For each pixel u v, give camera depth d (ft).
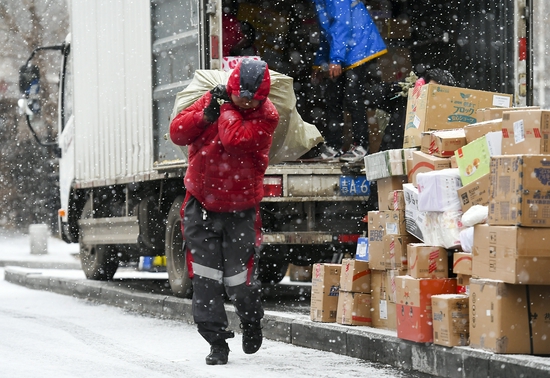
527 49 37.55
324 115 43.39
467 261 22.97
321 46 41.86
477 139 23.41
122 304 42.16
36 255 99.25
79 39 50.65
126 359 26.12
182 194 41.37
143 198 44.27
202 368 24.36
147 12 40.96
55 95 136.26
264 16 43.65
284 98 30.58
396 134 38.60
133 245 46.44
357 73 39.29
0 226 132.46
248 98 22.74
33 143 134.31
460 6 40.42
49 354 27.17
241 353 27.14
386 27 42.22
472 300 22.13
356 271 27.27
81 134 50.65
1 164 133.49
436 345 22.97
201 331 24.85
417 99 29.32
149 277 57.82
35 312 39.93
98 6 47.52
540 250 20.93
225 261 24.58
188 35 37.58
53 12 139.03
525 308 21.38
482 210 22.40
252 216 24.75
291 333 29.09
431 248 23.80
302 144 31.35
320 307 28.37
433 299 22.98
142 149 42.09
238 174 24.06
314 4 44.04
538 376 19.62
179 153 38.55
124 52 43.91
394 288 25.73
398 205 25.72
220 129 23.41
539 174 20.88
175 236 40.47
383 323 26.66
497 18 38.42
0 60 137.18
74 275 58.49
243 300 24.70
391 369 23.98
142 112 41.88
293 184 36.60
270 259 41.60
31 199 133.18
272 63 43.68
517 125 22.07
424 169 25.58
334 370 23.86
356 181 37.19
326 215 37.17
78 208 54.19
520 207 20.76
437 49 41.96
